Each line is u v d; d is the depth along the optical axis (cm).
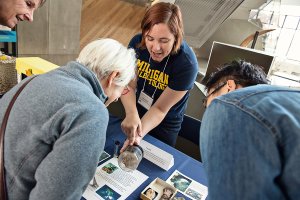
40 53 316
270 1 258
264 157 33
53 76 69
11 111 66
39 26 301
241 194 34
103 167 106
